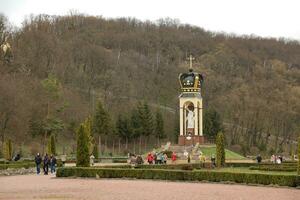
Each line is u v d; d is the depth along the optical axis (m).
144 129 162.12
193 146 115.56
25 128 132.12
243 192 46.69
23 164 78.94
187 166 77.69
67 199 40.47
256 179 55.84
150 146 175.75
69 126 164.25
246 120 192.00
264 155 171.88
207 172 60.12
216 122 168.75
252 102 194.88
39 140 143.00
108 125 150.50
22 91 138.62
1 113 123.25
